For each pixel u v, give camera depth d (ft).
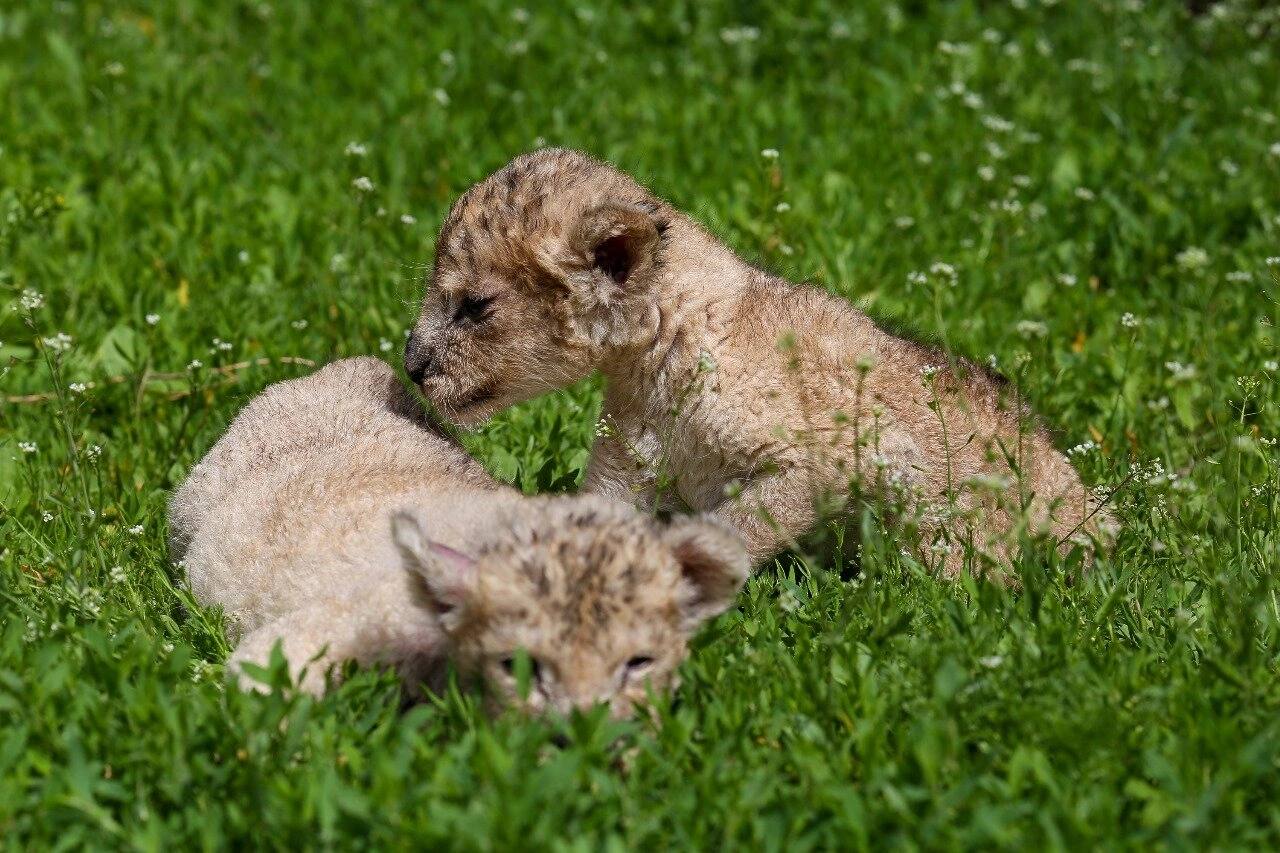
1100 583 32.86
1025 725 26.96
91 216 51.47
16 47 67.10
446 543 29.63
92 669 28.22
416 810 24.64
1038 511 36.60
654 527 28.25
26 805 24.84
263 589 32.09
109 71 60.54
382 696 27.61
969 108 61.41
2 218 50.72
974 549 34.14
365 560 31.12
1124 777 26.14
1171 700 27.63
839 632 29.35
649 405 36.88
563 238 35.47
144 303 46.68
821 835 24.72
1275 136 59.00
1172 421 41.68
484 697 27.09
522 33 69.31
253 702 27.02
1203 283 47.73
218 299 47.26
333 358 44.39
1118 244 52.54
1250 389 37.29
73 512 34.32
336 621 29.58
